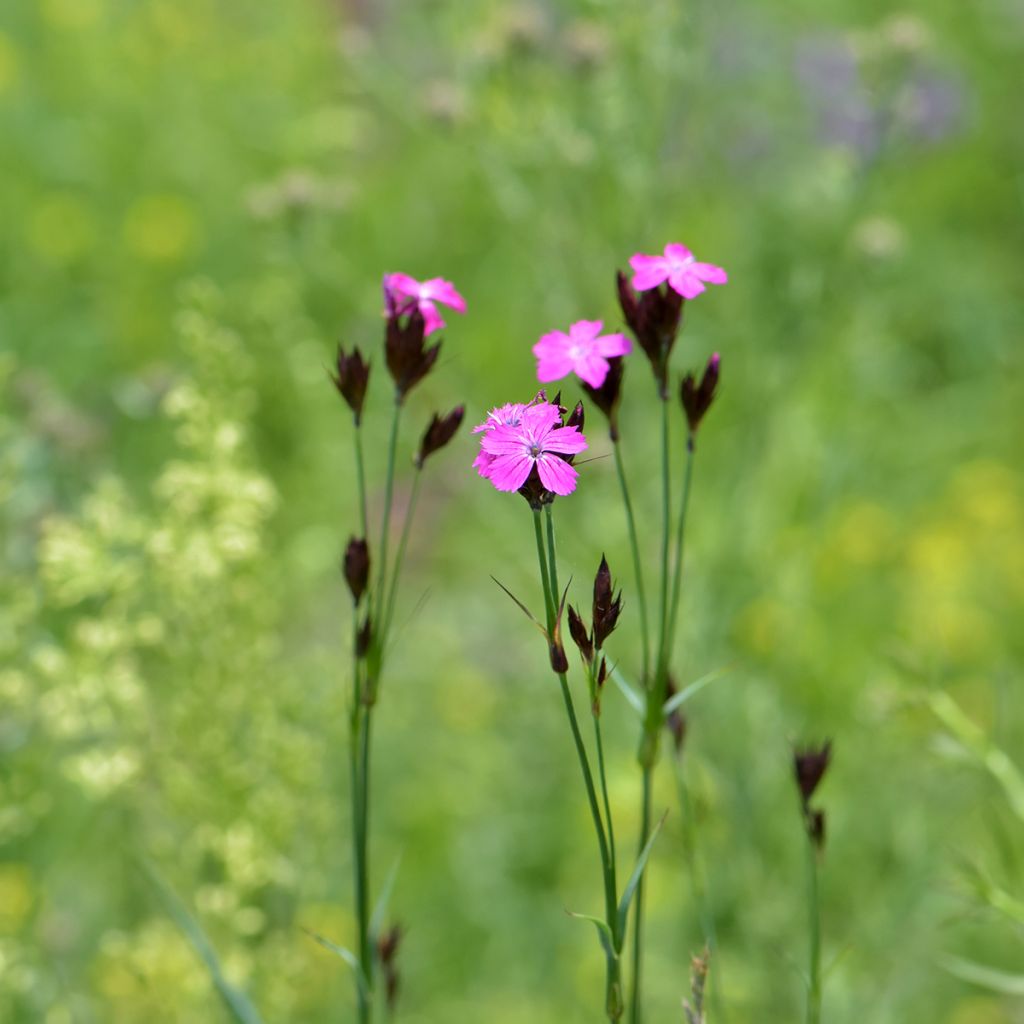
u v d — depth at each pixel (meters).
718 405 1.57
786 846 1.24
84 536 1.06
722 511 1.42
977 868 1.05
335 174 2.19
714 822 1.18
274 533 1.71
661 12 1.37
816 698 1.38
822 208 1.59
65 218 2.19
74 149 2.36
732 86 1.90
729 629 1.37
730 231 1.78
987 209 2.30
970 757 1.09
